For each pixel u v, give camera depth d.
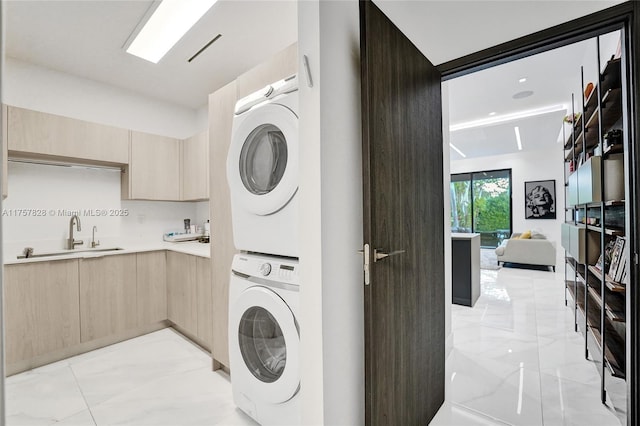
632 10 1.35
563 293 4.22
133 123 3.29
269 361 1.60
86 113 2.98
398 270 1.39
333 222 1.23
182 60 2.69
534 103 4.25
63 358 2.41
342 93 1.30
